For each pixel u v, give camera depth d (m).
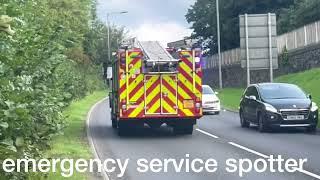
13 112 6.47
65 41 10.95
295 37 57.72
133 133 22.78
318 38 51.50
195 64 21.39
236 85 74.88
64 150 15.51
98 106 45.03
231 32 86.12
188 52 21.33
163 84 21.25
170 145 18.52
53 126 9.54
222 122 28.23
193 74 21.38
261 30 29.80
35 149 9.18
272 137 20.61
